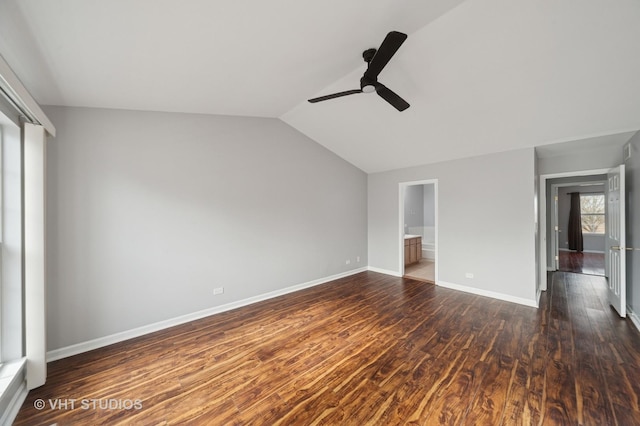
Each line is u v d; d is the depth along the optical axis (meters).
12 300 1.74
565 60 1.99
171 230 2.80
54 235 2.17
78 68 1.70
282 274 3.84
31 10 1.16
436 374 1.91
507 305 3.31
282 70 2.18
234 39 1.63
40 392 1.76
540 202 4.05
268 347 2.33
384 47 1.53
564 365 1.98
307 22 1.57
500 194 3.54
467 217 3.88
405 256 5.56
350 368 2.00
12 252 1.74
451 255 4.08
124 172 2.51
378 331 2.62
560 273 4.96
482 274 3.72
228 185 3.23
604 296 3.63
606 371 1.90
